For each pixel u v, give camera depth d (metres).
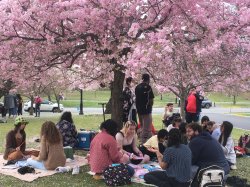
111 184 7.33
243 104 57.97
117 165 7.52
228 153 9.14
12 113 24.14
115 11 9.40
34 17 9.31
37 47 10.22
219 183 6.38
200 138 7.02
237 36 9.74
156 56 8.61
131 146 9.32
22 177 7.78
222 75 11.91
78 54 10.73
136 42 9.23
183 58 10.80
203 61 11.13
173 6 9.45
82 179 7.79
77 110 39.12
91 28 9.73
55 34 9.83
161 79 11.52
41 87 29.41
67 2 9.01
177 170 6.87
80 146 10.73
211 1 9.97
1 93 17.95
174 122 10.55
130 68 8.59
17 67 10.17
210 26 9.51
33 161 8.53
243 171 9.09
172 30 9.31
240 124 24.14
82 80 13.78
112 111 11.93
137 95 11.08
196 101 14.07
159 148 9.18
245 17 9.38
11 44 9.58
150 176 7.34
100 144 7.80
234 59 11.07
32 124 19.42
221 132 9.27
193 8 9.35
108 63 10.39
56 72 14.93
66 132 9.99
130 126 9.19
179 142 7.02
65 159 8.59
